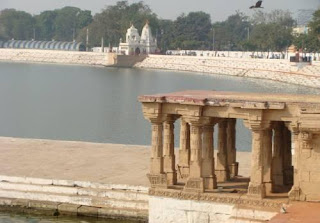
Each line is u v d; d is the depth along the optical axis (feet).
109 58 645.51
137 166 114.52
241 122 224.74
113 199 98.27
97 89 376.27
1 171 109.09
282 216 78.84
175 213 89.81
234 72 504.84
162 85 395.14
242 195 87.40
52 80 449.06
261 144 85.71
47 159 120.37
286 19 653.71
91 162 117.91
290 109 84.38
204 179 90.38
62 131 205.67
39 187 102.73
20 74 510.58
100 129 208.23
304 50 496.64
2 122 228.02
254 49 600.80
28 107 277.85
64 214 99.14
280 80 430.61
